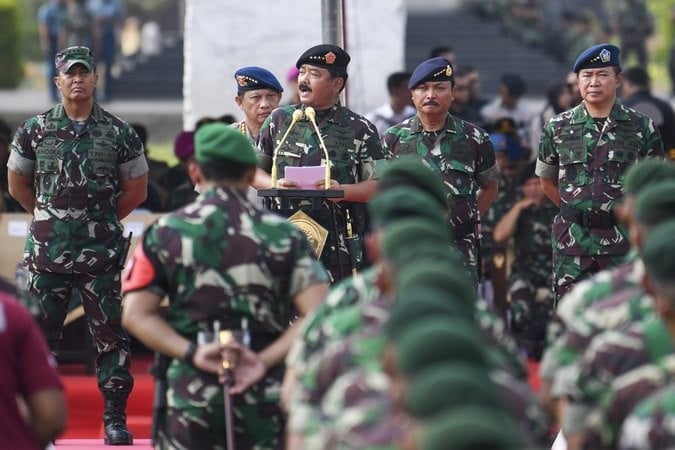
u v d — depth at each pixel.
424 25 72.56
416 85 22.52
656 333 11.41
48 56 58.12
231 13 30.36
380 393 10.62
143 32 81.56
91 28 58.19
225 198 14.02
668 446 10.32
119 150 20.62
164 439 14.38
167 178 27.73
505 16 72.00
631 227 12.83
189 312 14.01
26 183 20.84
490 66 67.25
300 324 14.00
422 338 8.62
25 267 20.75
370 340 11.19
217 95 30.47
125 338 20.91
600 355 11.54
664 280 11.14
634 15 65.94
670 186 12.34
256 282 13.93
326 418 10.74
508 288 27.86
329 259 20.25
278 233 14.00
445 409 8.07
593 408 11.89
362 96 30.89
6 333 12.34
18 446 12.38
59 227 20.47
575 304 12.65
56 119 20.52
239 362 13.88
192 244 13.90
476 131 22.84
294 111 20.73
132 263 14.16
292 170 19.81
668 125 28.89
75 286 20.75
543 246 27.64
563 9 75.38
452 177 22.56
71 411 24.39
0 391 12.30
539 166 23.00
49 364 12.55
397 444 9.75
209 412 14.05
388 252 10.87
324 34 23.56
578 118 22.42
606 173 22.23
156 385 14.43
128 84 64.19
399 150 22.78
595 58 22.16
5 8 68.62
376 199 11.85
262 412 14.09
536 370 25.98
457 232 22.56
